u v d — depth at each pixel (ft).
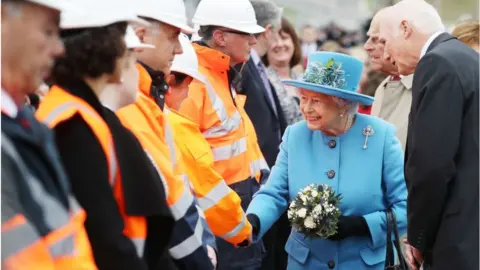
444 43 30.63
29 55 17.03
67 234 16.93
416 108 29.71
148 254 22.06
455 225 29.32
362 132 32.63
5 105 16.33
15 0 16.79
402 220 32.09
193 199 25.57
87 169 19.88
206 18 38.55
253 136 39.63
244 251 37.60
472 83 29.53
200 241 25.44
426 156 28.94
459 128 29.22
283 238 42.55
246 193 37.93
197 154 30.40
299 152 33.04
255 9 46.57
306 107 32.17
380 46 40.32
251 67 44.88
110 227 19.83
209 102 36.83
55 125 19.86
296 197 31.86
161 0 26.55
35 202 16.11
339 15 107.24
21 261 15.29
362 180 32.14
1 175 15.44
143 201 21.15
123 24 21.44
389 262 32.01
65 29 20.98
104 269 19.83
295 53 55.01
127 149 21.09
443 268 29.53
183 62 31.73
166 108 30.55
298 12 106.42
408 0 32.17
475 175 29.35
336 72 32.01
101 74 21.13
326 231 31.27
